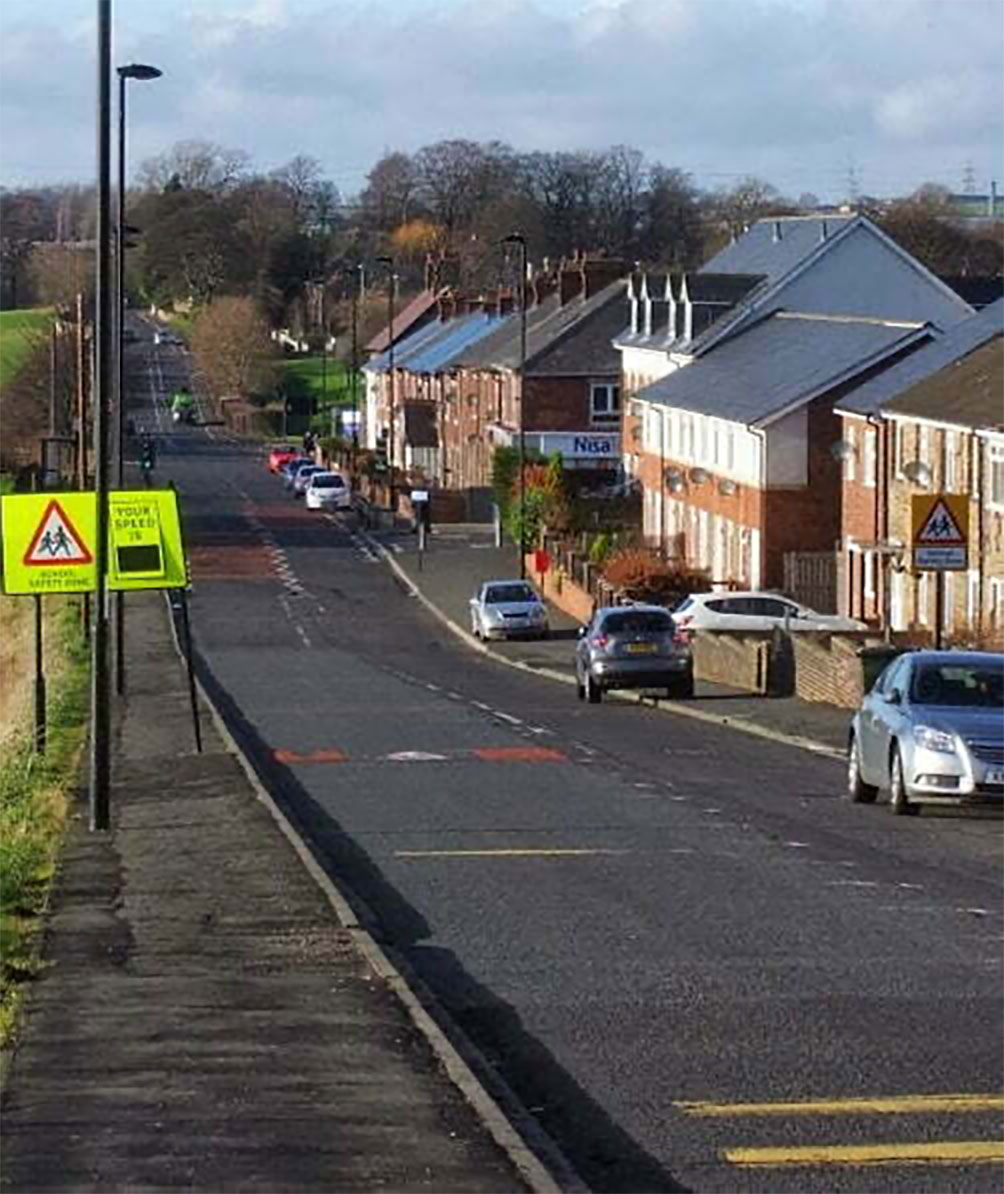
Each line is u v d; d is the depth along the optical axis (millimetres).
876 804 28984
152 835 23609
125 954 15648
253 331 194000
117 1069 11836
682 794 30219
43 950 15844
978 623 53812
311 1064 11992
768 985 15555
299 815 27297
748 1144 11109
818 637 52969
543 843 24234
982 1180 10422
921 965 16344
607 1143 11156
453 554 101562
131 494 36750
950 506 35031
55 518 34812
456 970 16188
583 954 16859
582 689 52469
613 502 97875
